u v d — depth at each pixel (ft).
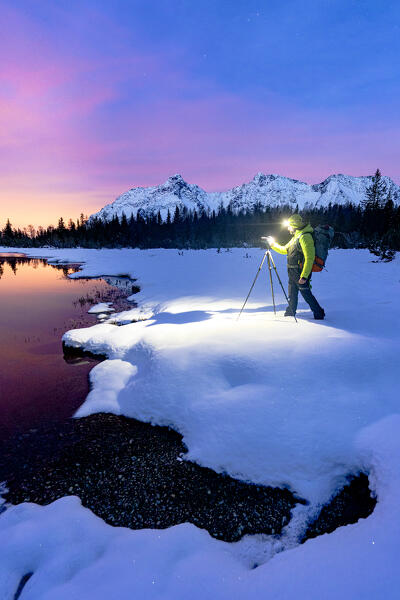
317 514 7.94
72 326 25.53
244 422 10.43
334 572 5.45
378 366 12.10
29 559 6.70
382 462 8.13
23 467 9.97
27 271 64.64
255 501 8.43
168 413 11.89
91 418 12.58
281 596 5.19
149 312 26.78
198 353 14.15
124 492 8.86
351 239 83.56
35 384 15.58
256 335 15.10
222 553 6.66
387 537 5.96
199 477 9.29
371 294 26.21
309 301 17.81
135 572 6.07
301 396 11.02
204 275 44.42
